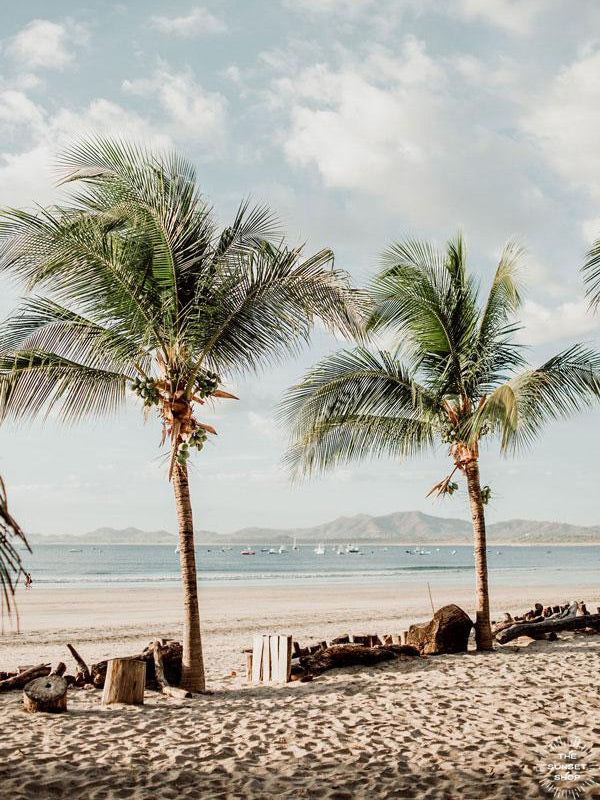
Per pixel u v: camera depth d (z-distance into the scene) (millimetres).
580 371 10789
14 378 8914
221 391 9242
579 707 7578
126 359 9219
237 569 76562
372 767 5684
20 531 2980
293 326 9406
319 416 11570
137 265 9125
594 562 114562
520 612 21484
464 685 8664
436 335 11625
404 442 12125
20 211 8562
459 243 11906
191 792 5117
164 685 8797
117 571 68312
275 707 7766
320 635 16281
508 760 5793
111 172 9023
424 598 28750
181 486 9117
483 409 10133
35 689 7555
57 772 5453
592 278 8484
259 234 9578
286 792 5133
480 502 11578
